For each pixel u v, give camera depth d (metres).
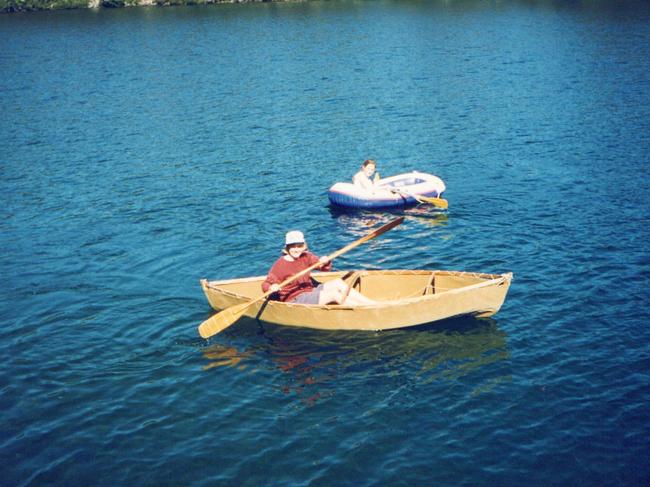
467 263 13.25
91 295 12.40
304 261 11.00
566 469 7.64
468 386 9.23
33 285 12.89
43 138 25.22
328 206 17.12
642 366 9.51
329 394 9.19
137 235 15.39
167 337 10.84
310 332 10.85
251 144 23.31
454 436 8.24
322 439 8.28
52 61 45.00
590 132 22.78
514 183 18.14
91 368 10.01
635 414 8.50
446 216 15.96
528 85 30.95
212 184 19.14
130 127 26.48
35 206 17.70
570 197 16.77
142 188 18.95
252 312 11.24
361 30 53.72
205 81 35.66
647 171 18.47
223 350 10.40
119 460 8.04
